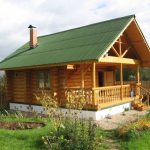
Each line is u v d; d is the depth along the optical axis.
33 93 19.38
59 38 21.45
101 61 15.91
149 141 9.96
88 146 8.39
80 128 9.02
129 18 17.52
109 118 15.34
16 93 20.72
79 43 17.72
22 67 18.55
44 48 20.64
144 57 20.50
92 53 14.95
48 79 18.22
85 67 16.25
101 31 17.92
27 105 19.50
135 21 17.73
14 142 9.64
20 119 13.62
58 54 17.45
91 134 8.70
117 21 18.17
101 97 16.28
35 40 22.45
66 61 15.56
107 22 19.05
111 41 15.59
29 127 11.74
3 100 21.06
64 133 9.16
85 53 15.38
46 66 16.88
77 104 11.48
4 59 22.77
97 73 21.25
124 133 10.88
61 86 17.39
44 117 15.54
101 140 9.98
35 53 20.42
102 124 13.68
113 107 16.62
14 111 19.59
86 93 15.48
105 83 21.83
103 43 15.73
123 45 19.83
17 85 20.62
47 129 10.67
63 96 17.12
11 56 22.72
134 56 20.77
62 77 17.39
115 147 9.81
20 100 20.34
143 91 21.34
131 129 10.95
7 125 12.06
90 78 19.38
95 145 8.70
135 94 20.14
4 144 9.41
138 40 19.06
